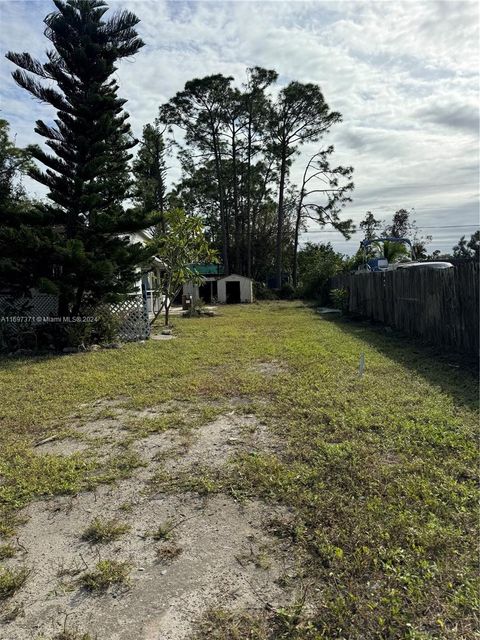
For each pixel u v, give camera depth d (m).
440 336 8.34
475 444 3.62
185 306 20.84
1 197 14.14
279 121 33.53
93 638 1.91
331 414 4.50
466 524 2.56
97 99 10.16
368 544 2.43
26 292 10.70
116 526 2.76
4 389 6.20
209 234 39.25
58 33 10.25
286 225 39.59
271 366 7.14
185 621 1.99
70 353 9.19
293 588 2.16
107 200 10.86
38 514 2.95
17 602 2.15
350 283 17.16
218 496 3.08
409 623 1.90
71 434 4.40
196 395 5.59
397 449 3.62
